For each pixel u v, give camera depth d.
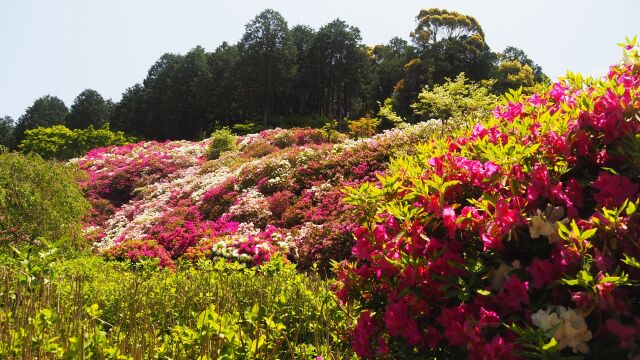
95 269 5.69
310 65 44.62
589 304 1.54
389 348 2.06
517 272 1.76
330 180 9.79
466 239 1.93
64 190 8.16
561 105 2.35
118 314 3.78
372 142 10.35
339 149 11.45
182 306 3.85
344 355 2.73
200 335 2.38
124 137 44.44
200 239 8.75
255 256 7.05
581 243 1.62
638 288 1.63
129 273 5.43
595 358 1.58
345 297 2.28
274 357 2.48
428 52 38.62
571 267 1.65
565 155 1.99
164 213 11.95
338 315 3.20
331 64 44.31
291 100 46.31
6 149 8.13
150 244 8.11
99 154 22.88
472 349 1.67
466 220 1.90
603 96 2.08
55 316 2.82
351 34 43.94
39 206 7.61
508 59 49.34
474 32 40.31
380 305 2.19
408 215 1.95
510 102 2.76
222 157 18.33
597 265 1.60
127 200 17.52
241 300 3.92
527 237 1.82
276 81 41.47
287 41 42.47
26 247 4.05
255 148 18.73
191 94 46.97
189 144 23.83
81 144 39.25
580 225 1.73
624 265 1.65
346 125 40.69
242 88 42.31
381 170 9.21
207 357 2.27
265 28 41.78
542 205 1.90
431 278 1.84
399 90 37.62
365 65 44.84
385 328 2.10
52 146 38.50
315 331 3.03
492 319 1.67
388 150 9.62
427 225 2.00
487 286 1.83
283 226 9.04
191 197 12.72
